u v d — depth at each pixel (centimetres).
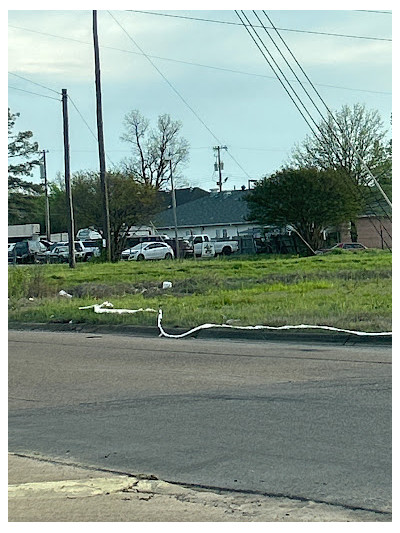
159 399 991
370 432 787
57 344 1575
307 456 723
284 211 4997
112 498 647
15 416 940
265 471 691
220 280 2795
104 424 881
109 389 1073
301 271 3164
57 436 842
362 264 3491
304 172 4966
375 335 1405
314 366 1168
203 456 744
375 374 1082
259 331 1537
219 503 626
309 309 1747
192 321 1680
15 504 640
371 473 671
